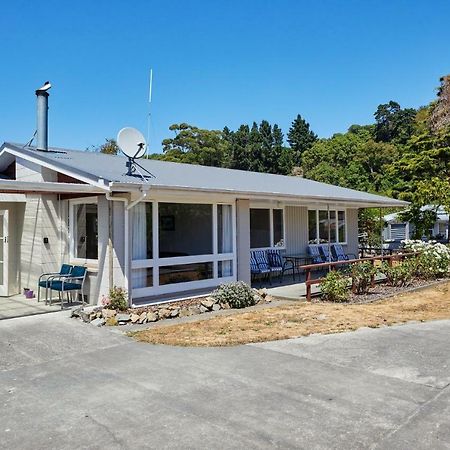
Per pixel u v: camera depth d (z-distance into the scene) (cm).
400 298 1055
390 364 559
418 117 5219
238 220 1119
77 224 973
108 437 368
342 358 585
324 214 1664
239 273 1119
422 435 367
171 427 385
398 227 2872
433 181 2012
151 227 950
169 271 983
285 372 531
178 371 538
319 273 1527
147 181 865
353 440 359
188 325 776
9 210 1072
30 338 685
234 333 716
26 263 1047
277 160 6006
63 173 905
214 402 441
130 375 525
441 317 838
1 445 357
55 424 395
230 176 1333
